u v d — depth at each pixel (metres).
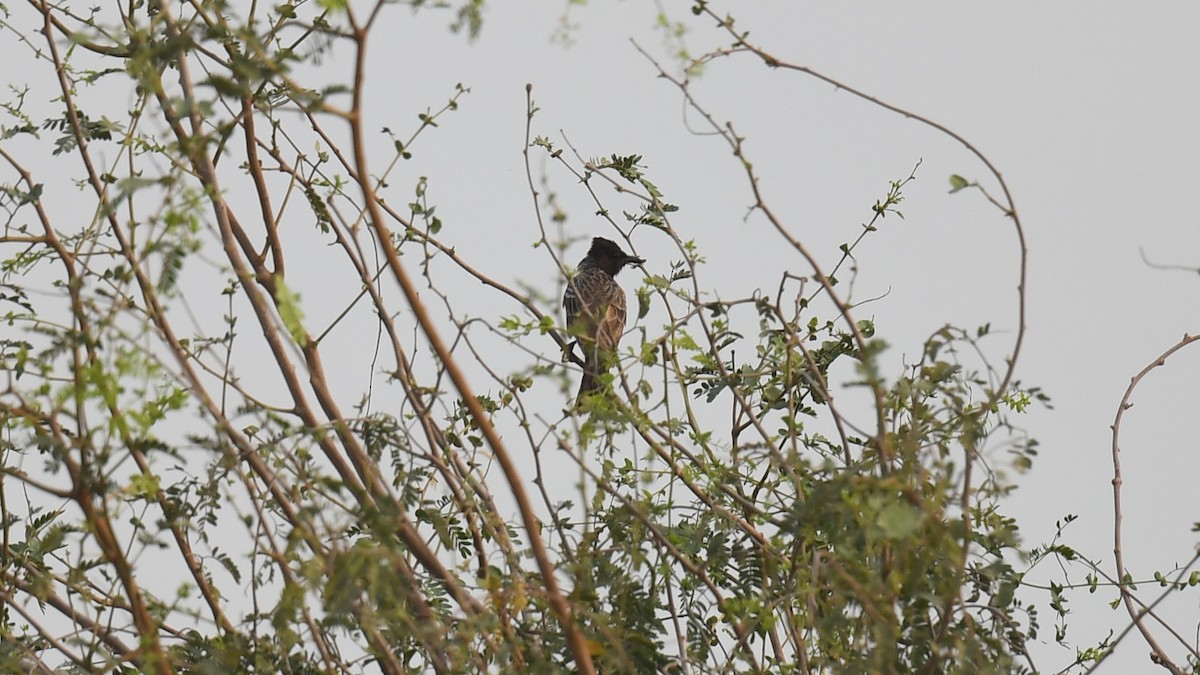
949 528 8.26
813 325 12.91
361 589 8.25
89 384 8.37
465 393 8.75
